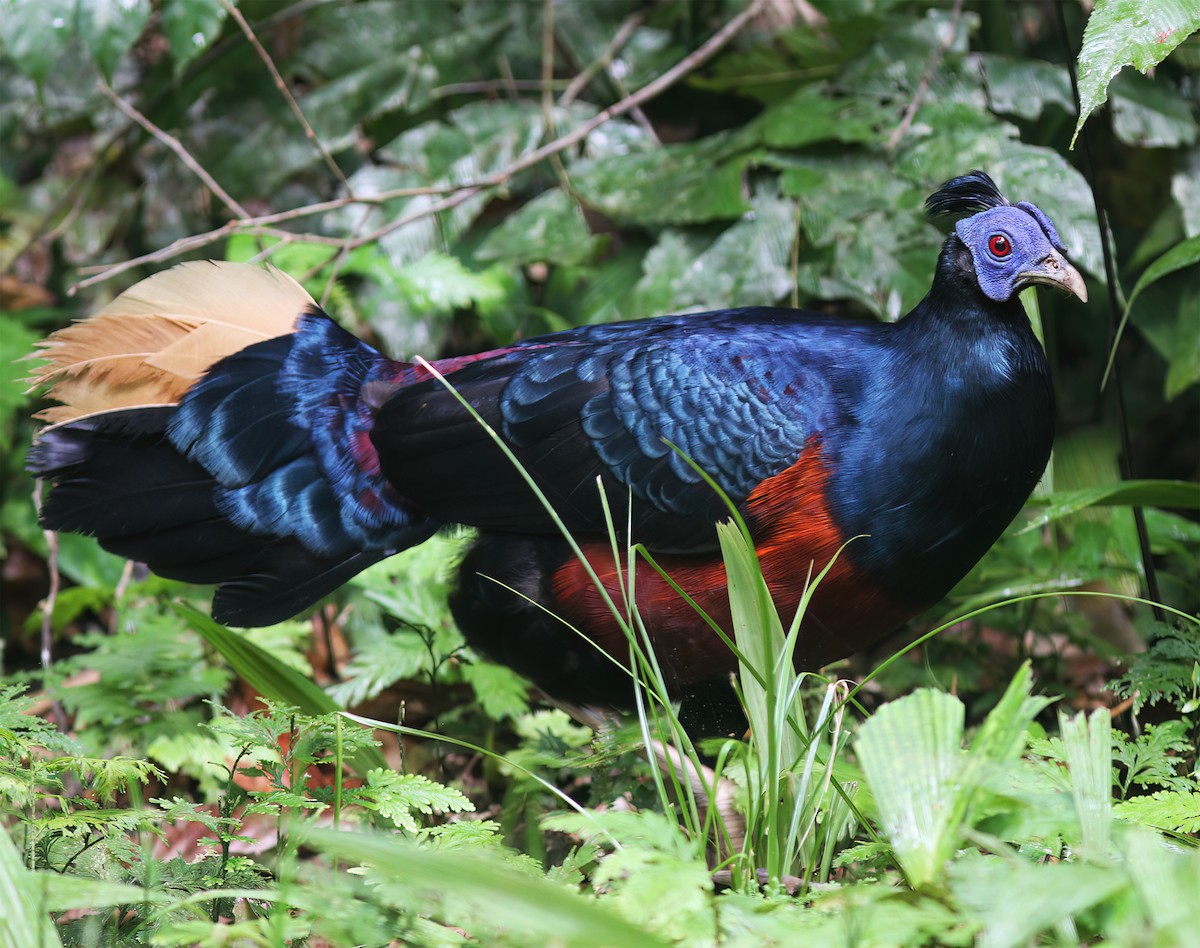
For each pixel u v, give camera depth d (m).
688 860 3.71
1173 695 5.96
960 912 3.51
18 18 8.21
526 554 6.36
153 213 10.46
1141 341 9.34
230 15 9.89
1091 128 9.17
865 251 8.47
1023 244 5.66
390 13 10.22
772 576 6.02
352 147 10.62
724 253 8.74
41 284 10.92
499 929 3.79
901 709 3.93
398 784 4.56
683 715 6.45
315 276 9.41
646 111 10.33
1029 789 4.18
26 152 11.53
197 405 6.59
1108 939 3.50
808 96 9.09
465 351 10.41
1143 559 6.87
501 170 9.84
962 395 5.71
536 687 6.69
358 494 6.66
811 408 5.92
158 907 4.14
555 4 10.28
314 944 4.76
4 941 3.53
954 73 8.91
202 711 7.55
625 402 6.12
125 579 8.29
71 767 4.69
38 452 6.53
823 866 4.60
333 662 8.32
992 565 7.88
